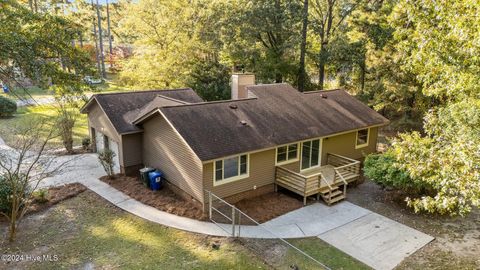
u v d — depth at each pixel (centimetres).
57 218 1302
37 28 1094
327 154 1758
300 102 1872
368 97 2644
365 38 2561
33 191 1347
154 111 1495
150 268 1016
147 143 1686
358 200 1512
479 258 1088
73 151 2086
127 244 1138
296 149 1614
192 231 1220
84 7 4466
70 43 1238
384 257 1095
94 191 1538
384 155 1524
